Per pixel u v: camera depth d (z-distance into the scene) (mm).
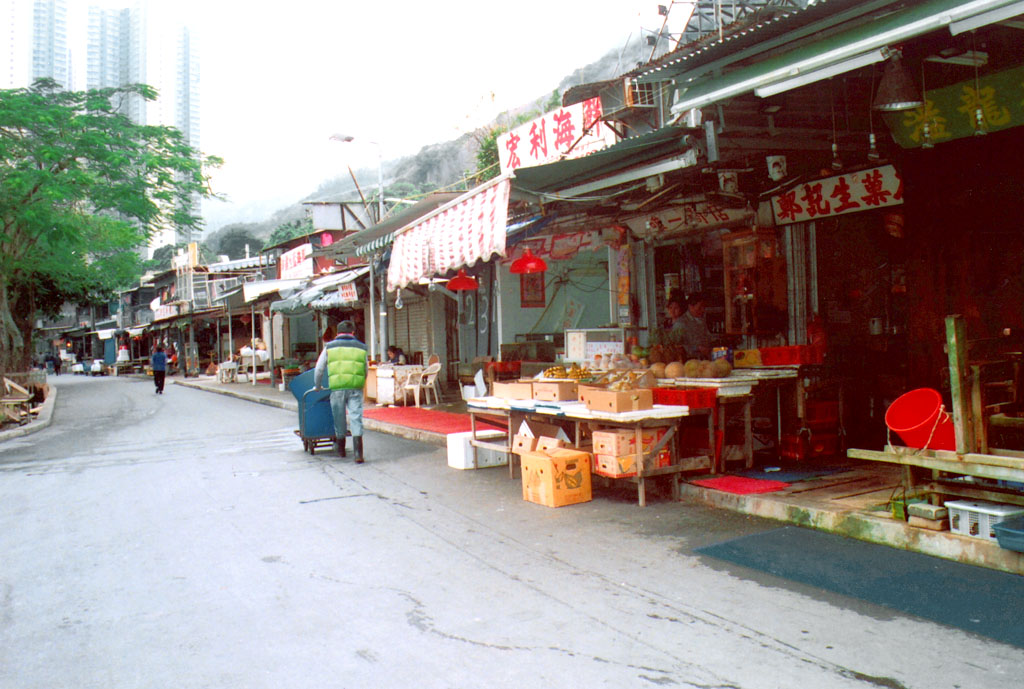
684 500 7016
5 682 3598
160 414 18906
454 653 3801
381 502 7512
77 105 20016
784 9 5590
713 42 5418
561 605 4461
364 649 3889
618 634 3984
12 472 10195
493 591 4758
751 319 9180
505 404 8453
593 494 7531
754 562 5094
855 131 6992
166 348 52250
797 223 9047
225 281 47094
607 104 13297
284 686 3469
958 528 4934
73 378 49406
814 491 6484
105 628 4293
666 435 6953
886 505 5836
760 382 7727
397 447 11359
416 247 9578
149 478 9242
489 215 7586
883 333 9070
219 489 8383
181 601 4723
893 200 8055
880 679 3357
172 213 22625
